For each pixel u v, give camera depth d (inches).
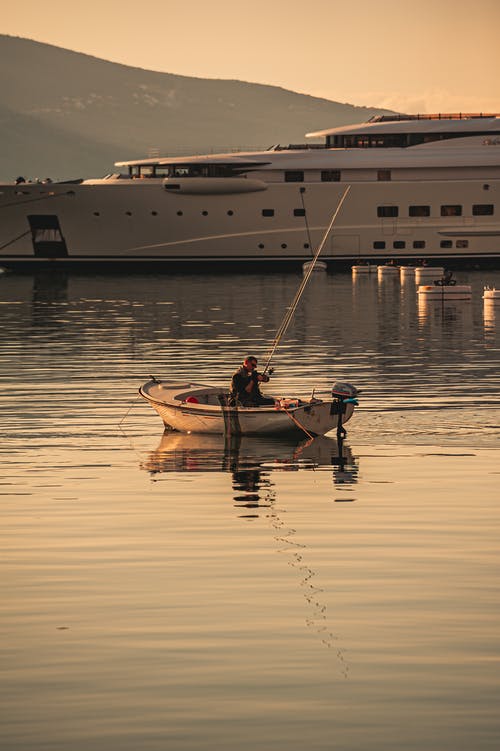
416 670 1107.3
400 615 1248.8
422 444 2261.3
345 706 1034.1
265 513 1702.8
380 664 1120.8
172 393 2532.0
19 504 1768.0
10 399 2888.8
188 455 2181.3
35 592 1327.5
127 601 1296.8
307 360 3727.9
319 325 5059.1
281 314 5644.7
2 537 1566.2
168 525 1632.6
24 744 970.7
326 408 2321.6
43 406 2775.6
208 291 7278.5
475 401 2805.1
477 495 1804.9
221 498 1807.3
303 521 1649.9
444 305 6245.1
